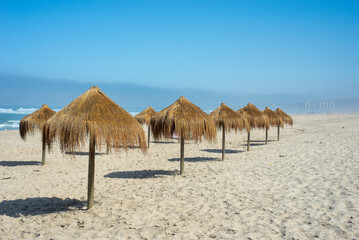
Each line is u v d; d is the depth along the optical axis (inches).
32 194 236.1
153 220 169.0
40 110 367.2
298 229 152.0
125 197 220.8
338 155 365.7
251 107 476.4
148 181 276.7
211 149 516.4
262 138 692.1
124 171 331.6
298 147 470.6
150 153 478.3
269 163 340.8
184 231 152.3
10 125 1229.7
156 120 291.6
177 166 358.6
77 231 152.6
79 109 176.6
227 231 151.8
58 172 326.3
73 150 168.2
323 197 203.6
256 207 189.2
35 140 647.1
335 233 145.6
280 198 206.5
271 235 145.6
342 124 1063.0
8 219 173.0
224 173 298.0
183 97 303.7
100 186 259.9
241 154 437.7
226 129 382.9
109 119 175.8
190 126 279.7
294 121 1407.5
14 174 313.6
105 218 173.5
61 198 223.3
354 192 210.5
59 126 170.6
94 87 194.4
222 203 199.6
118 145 177.0
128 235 146.9
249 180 263.3
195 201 205.8
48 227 159.2
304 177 263.7
